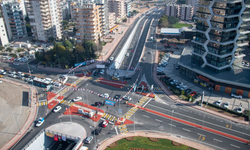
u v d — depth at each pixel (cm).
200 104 11319
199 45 13275
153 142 8988
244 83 11494
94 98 12188
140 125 10006
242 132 9456
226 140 9031
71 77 14700
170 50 19325
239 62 13688
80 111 10844
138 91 12825
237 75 12425
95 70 15675
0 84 14050
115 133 9544
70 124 10006
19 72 15300
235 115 10488
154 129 9750
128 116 10619
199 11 12650
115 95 12425
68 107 11456
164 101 11806
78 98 12031
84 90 13025
